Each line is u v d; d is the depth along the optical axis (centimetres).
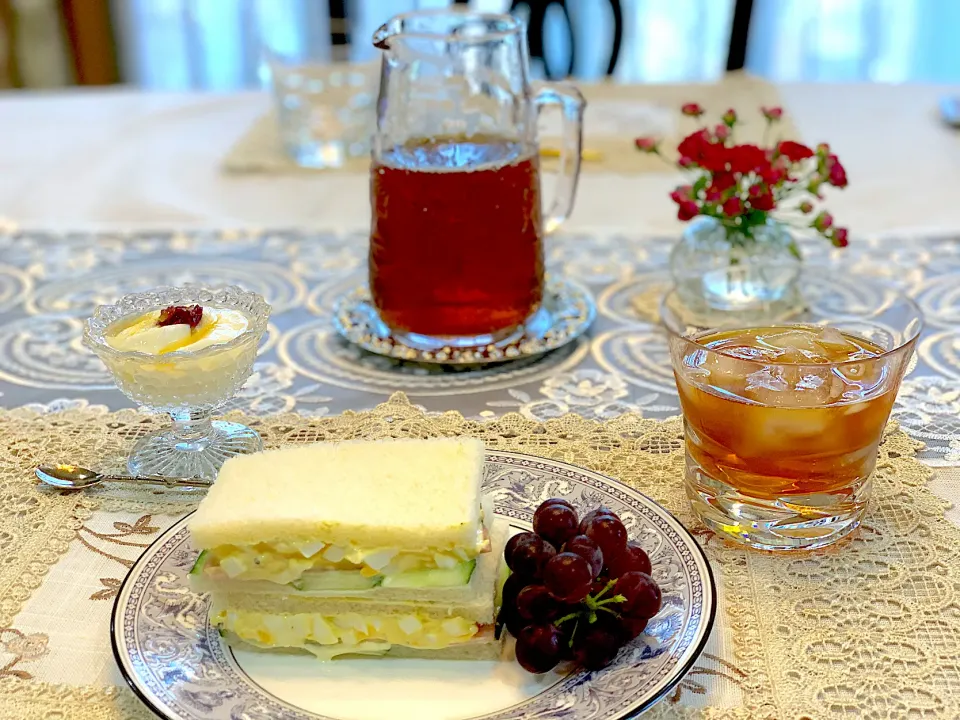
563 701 49
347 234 126
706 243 98
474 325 90
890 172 136
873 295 100
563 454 76
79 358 95
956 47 280
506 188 86
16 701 54
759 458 62
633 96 170
